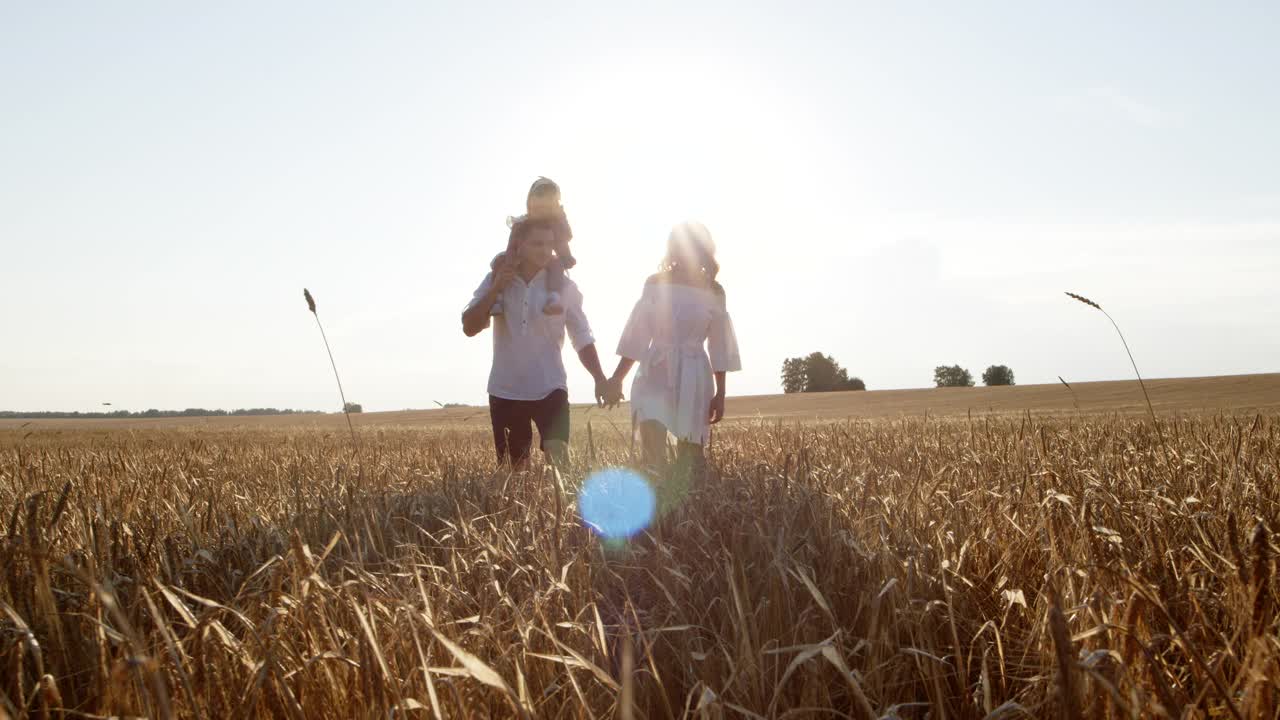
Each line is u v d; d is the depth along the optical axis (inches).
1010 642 88.8
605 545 120.0
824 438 311.6
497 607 89.0
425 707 64.1
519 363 251.9
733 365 245.3
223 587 108.1
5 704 58.1
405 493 165.6
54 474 227.8
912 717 76.7
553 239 250.4
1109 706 62.1
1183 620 89.4
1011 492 141.4
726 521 126.3
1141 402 1561.3
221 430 1184.8
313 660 71.6
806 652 64.5
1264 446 197.3
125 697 64.6
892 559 97.3
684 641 84.6
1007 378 4648.1
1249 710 57.5
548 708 75.2
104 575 89.7
